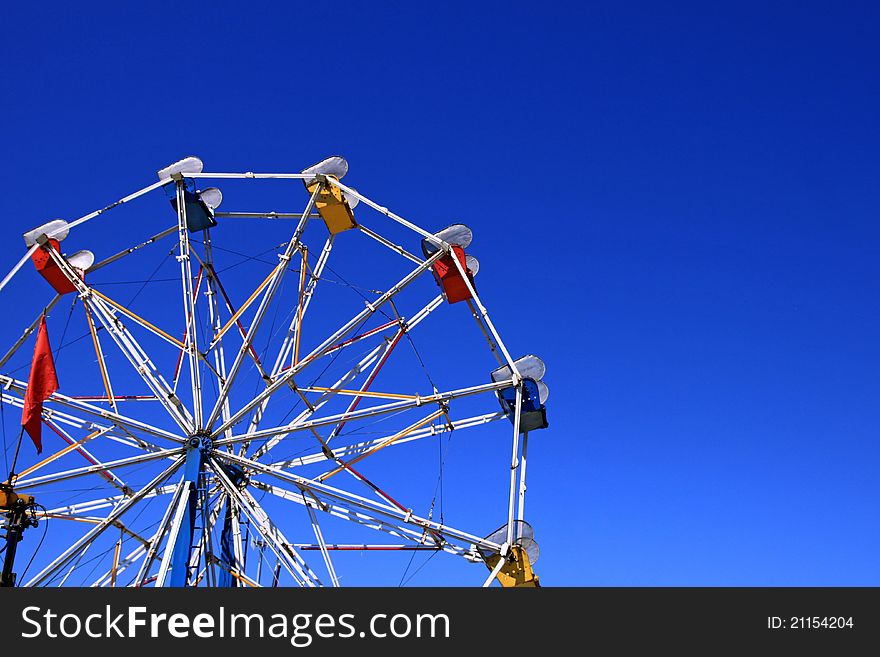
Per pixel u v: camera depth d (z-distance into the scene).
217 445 32.84
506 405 34.75
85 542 31.91
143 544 34.59
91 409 32.50
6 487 31.55
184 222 34.84
